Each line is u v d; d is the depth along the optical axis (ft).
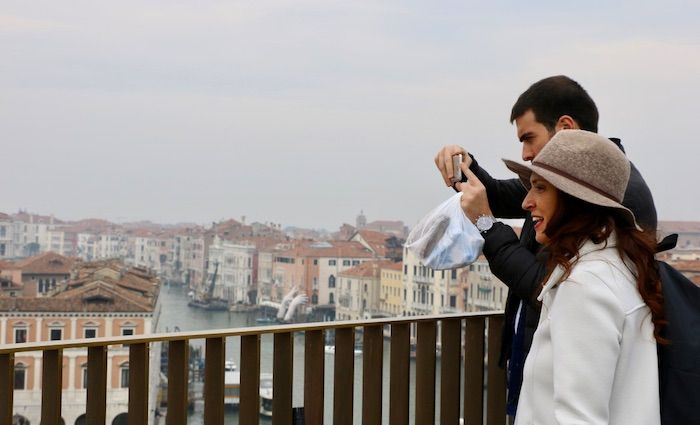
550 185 5.51
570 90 7.42
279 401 9.18
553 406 5.15
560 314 5.12
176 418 8.49
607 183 5.36
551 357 5.24
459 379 10.24
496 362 10.51
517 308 7.80
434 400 10.05
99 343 8.02
